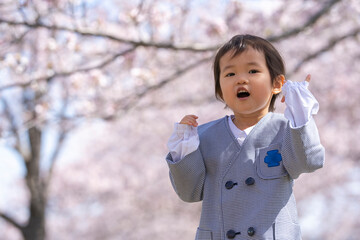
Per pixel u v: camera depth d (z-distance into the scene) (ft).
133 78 30.35
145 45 23.45
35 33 27.27
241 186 8.63
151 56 29.86
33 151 47.03
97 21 25.88
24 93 38.55
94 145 61.52
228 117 9.51
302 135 8.17
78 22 25.17
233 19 31.19
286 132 8.49
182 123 8.95
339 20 31.91
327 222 67.36
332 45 27.22
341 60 38.55
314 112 8.46
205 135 9.32
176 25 32.65
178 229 64.03
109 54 28.76
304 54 35.55
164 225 64.28
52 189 63.46
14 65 25.93
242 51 8.96
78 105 31.86
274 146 8.75
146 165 60.49
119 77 32.17
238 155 8.84
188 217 63.46
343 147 49.80
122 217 64.34
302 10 32.37
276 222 8.32
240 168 8.75
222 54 9.16
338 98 43.21
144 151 58.85
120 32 29.45
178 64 31.04
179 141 8.96
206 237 8.70
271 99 9.68
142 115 45.73
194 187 9.02
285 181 8.58
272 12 32.42
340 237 68.49
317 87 41.93
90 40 29.68
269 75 9.04
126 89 32.68
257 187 8.55
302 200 59.93
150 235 65.05
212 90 37.58
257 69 8.93
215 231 8.63
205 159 9.06
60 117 27.50
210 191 8.90
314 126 8.32
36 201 46.57
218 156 8.96
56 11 24.58
